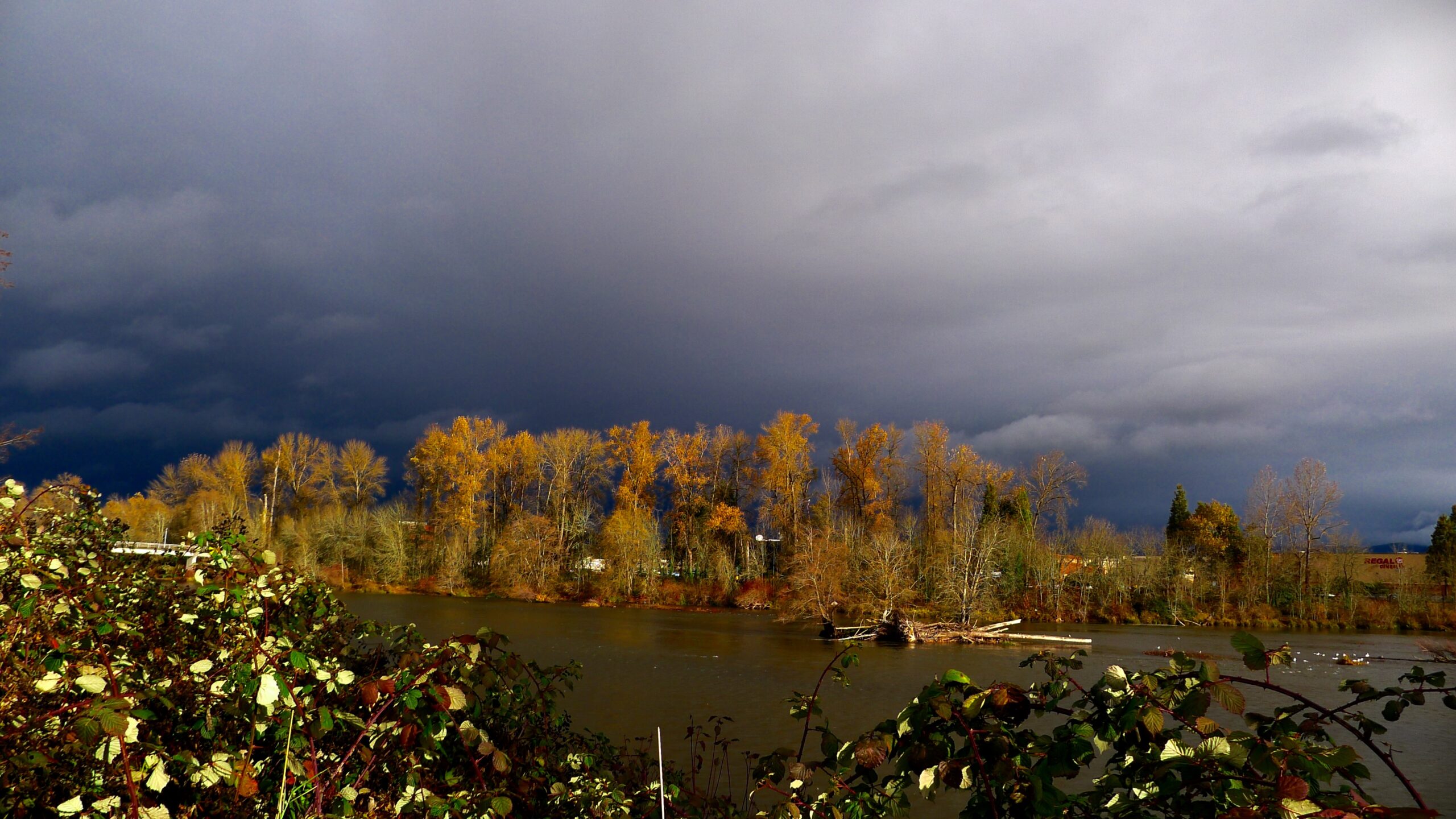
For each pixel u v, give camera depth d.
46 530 4.23
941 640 39.97
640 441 75.12
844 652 3.59
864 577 42.03
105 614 3.25
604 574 62.94
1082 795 2.64
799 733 18.31
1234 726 17.05
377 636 5.16
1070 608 58.78
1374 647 42.38
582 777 3.83
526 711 4.59
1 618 2.97
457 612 50.03
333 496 71.75
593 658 31.09
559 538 69.62
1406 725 20.28
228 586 3.34
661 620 49.59
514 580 64.69
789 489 69.00
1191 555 66.62
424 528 73.62
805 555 43.84
